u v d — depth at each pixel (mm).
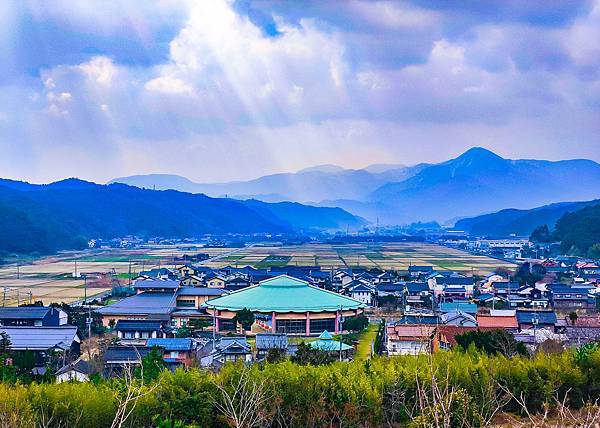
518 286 100688
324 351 42406
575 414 25500
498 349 37656
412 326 57344
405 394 25500
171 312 75000
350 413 24688
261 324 68750
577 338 52188
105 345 54219
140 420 23750
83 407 23078
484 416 23016
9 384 25781
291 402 24797
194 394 24797
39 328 52562
